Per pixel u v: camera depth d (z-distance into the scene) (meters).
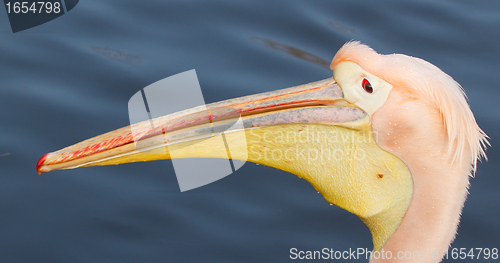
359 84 5.20
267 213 8.32
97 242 7.79
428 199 5.11
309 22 11.65
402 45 11.14
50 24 11.27
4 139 8.86
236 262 7.62
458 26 11.73
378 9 12.08
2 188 8.28
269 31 11.45
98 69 10.24
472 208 8.26
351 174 5.41
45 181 8.55
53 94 9.71
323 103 5.40
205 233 7.99
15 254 7.54
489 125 9.34
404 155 5.10
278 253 7.73
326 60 10.77
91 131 9.07
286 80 10.29
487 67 10.66
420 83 4.91
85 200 8.35
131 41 11.00
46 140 8.88
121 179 8.73
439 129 4.92
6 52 10.49
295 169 5.66
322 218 8.30
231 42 11.09
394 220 5.37
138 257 7.61
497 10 12.34
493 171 8.77
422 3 12.37
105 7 11.77
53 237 7.79
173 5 11.89
